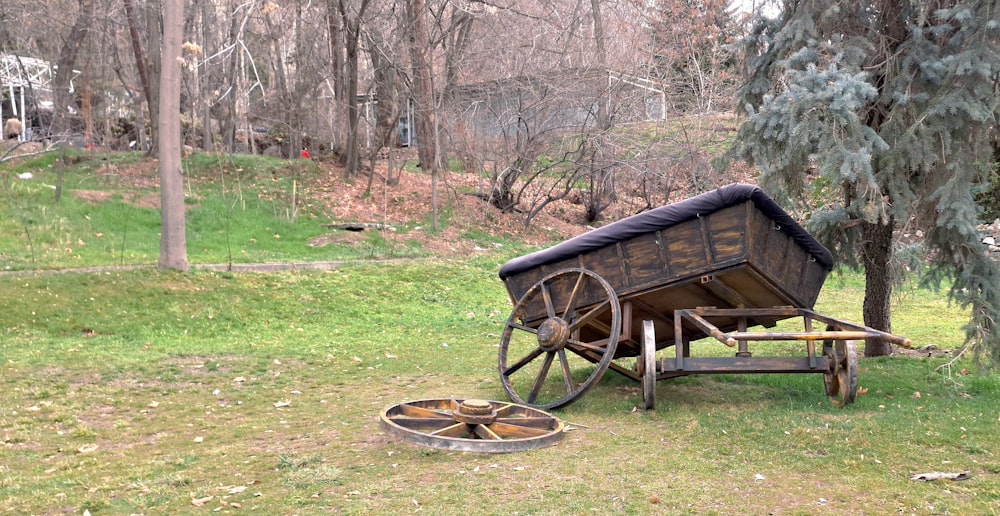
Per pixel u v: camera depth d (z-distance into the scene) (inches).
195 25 1253.7
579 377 401.7
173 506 211.6
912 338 487.5
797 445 261.1
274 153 1375.5
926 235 379.9
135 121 1323.8
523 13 1015.0
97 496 221.5
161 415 326.3
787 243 329.4
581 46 1047.6
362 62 1466.5
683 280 317.7
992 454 248.5
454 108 1075.3
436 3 1132.5
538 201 1175.0
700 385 370.6
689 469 236.7
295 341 517.3
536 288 355.9
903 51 364.2
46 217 806.5
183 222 661.3
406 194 1085.8
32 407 334.0
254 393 370.6
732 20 1173.7
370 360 456.8
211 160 1101.7
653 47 1112.8
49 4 1099.3
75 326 518.3
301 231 917.2
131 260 713.0
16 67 1272.1
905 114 356.8
